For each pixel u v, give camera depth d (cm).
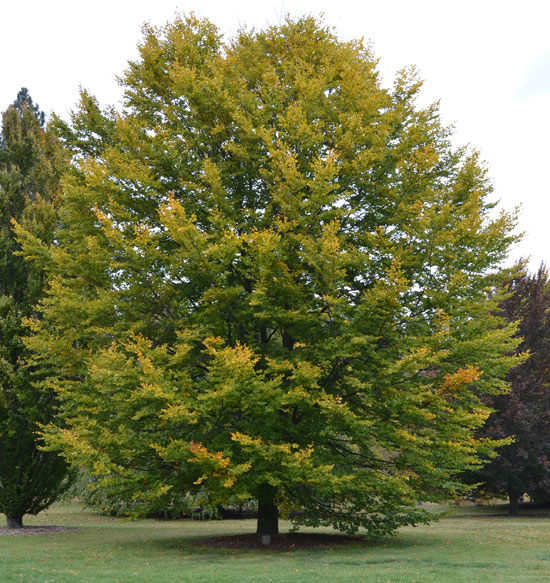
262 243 1191
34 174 2136
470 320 1278
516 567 1055
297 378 1187
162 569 1048
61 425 1825
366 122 1435
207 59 1558
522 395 2617
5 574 996
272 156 1305
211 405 1140
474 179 1464
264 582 891
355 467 1335
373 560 1147
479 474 2586
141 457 1292
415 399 1152
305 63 1529
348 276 1402
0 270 1900
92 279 1412
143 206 1438
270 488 1347
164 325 1383
